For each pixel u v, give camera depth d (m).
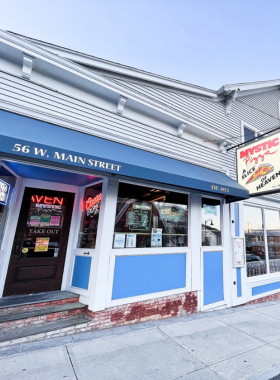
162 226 4.43
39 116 3.44
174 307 4.21
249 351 3.01
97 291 3.43
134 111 4.54
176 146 5.01
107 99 4.23
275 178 4.50
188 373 2.48
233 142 6.44
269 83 7.85
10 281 3.58
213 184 4.32
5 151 2.54
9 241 3.64
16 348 2.73
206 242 5.06
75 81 3.89
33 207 3.98
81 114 3.87
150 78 5.01
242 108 7.07
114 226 3.79
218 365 2.65
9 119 3.04
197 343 3.19
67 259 4.09
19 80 3.43
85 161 3.00
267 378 2.43
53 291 3.88
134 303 3.78
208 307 4.67
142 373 2.43
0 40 3.18
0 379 2.18
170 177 3.77
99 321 3.42
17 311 3.19
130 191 4.13
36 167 3.37
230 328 3.80
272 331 3.72
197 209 4.93
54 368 2.41
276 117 8.15
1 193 3.41
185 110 5.63
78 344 2.93
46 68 3.64
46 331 3.00
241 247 5.54
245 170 5.19
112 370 2.45
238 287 5.36
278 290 6.33
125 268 3.75
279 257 6.77
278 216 7.03
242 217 5.81
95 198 4.09
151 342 3.14
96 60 4.29
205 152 5.54
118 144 4.08
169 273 4.25
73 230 4.23
